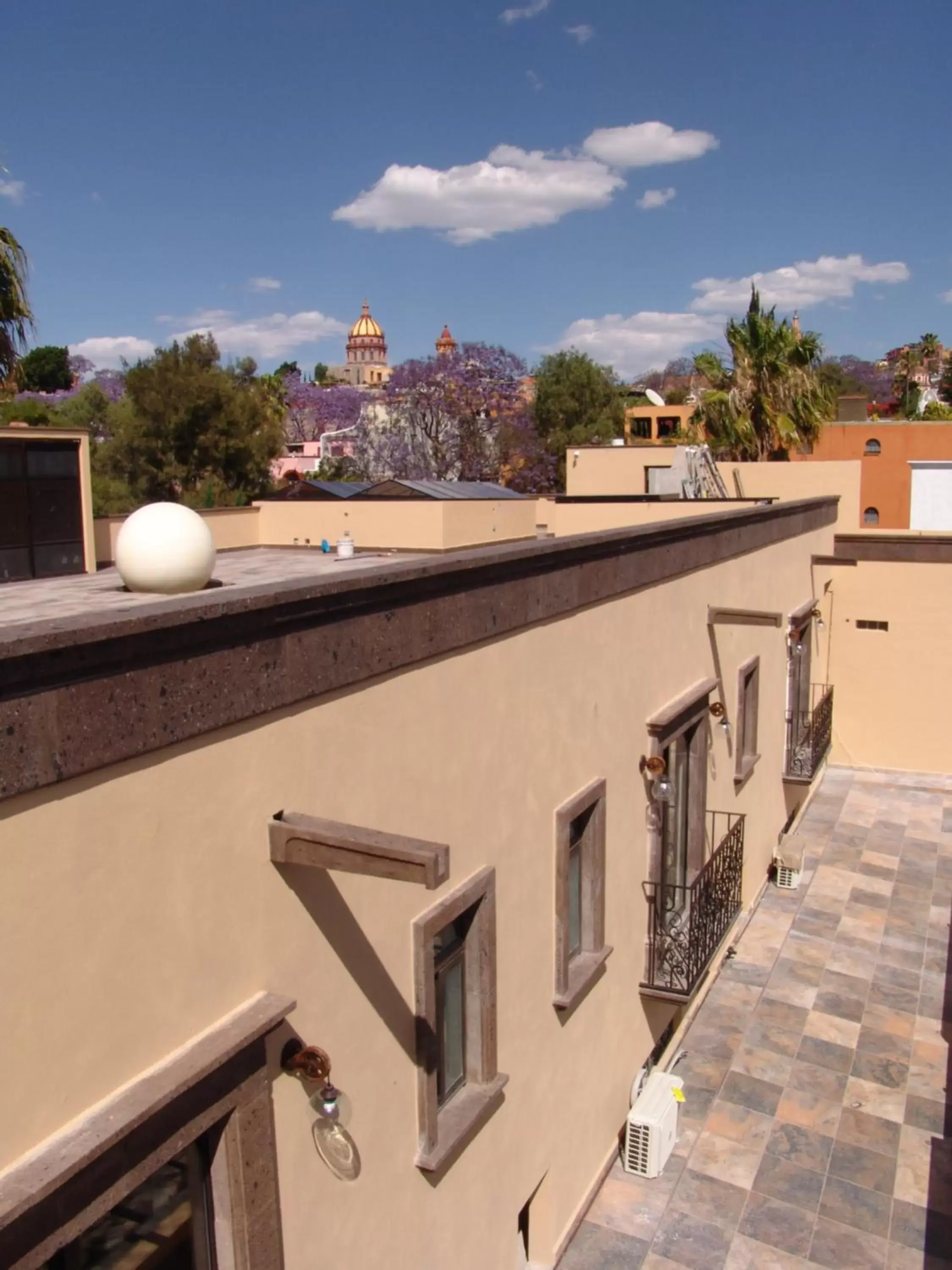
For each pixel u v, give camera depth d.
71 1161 2.75
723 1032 9.59
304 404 76.94
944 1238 7.01
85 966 2.94
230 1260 3.60
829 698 15.33
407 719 4.52
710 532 8.98
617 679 7.00
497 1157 5.68
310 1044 3.96
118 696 2.99
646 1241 6.95
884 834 14.48
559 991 6.32
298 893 3.86
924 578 16.48
